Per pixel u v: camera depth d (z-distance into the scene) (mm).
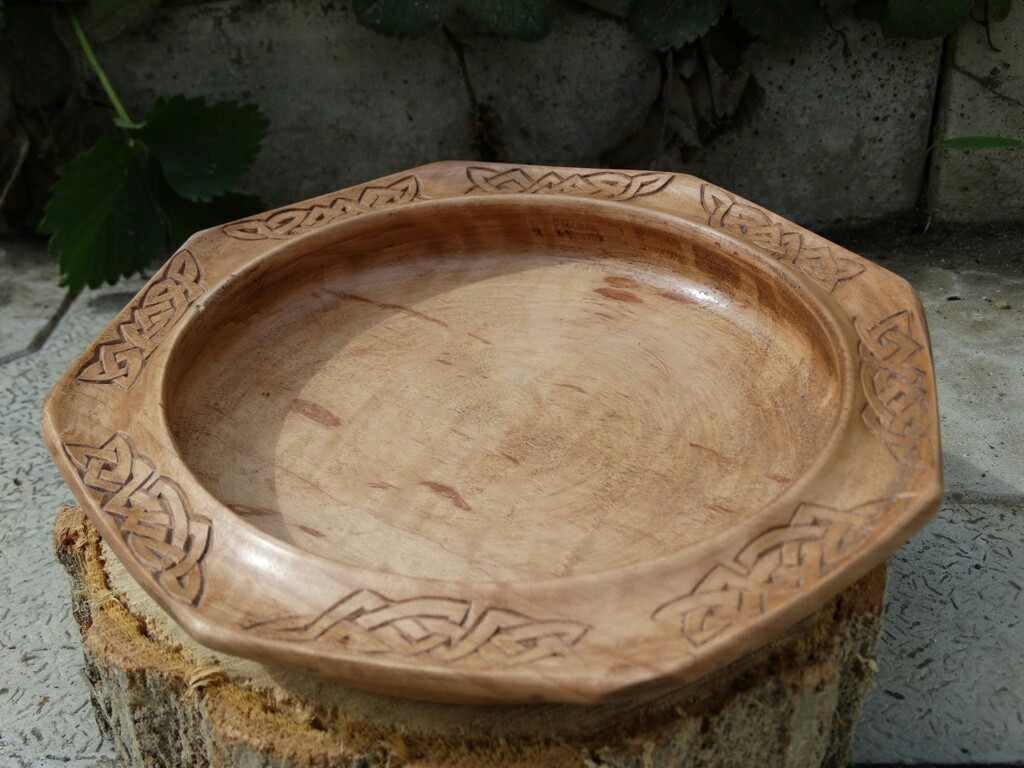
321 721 1357
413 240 2086
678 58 3166
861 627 1473
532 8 3002
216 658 1434
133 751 1641
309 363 1846
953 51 3127
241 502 1540
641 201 2016
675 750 1322
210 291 1786
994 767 1766
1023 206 3357
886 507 1299
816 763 1512
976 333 2887
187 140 3023
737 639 1144
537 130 3375
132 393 1585
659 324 1914
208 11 3207
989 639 1981
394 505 1542
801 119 3279
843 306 1695
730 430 1649
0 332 3107
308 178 3494
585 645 1149
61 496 2473
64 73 3303
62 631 2131
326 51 3268
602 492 1549
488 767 1278
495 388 1780
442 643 1161
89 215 2893
